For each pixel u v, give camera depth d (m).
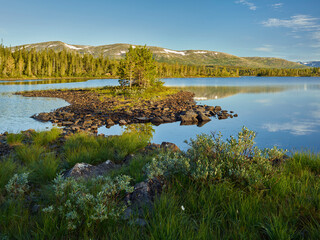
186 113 21.64
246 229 2.94
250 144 5.05
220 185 4.00
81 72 155.62
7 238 2.85
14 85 65.38
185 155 5.57
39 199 4.28
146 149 9.47
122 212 3.48
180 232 2.79
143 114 23.06
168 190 4.13
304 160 6.09
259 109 26.70
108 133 15.26
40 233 2.89
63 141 10.77
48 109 25.55
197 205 3.62
